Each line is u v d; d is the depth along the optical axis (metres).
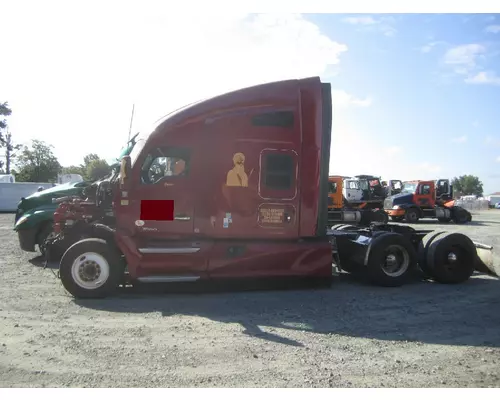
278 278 7.93
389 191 32.50
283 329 5.86
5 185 33.12
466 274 8.80
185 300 7.34
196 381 4.20
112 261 7.39
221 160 7.71
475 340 5.51
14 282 8.37
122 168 7.49
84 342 5.23
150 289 8.09
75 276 7.26
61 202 9.05
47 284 8.24
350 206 26.22
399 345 5.29
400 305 7.16
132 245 7.43
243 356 4.86
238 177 7.75
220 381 4.21
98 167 10.84
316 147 8.02
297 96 8.02
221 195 7.71
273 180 7.88
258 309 6.84
